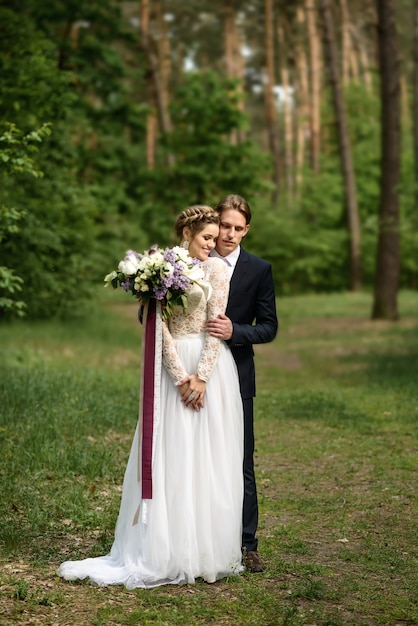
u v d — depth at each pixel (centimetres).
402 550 482
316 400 998
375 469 671
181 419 427
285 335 1950
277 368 1367
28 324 1897
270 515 555
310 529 525
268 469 684
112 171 2803
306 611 390
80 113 2214
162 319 429
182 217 442
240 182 2708
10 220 801
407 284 3744
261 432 828
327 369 1326
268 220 3550
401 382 1116
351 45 5153
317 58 4003
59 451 662
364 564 459
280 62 4841
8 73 1218
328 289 3794
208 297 429
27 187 1363
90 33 2520
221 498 425
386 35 2048
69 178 1552
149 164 3812
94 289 1927
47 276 1462
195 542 420
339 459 713
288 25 4478
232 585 422
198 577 431
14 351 1244
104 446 693
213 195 2738
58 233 1499
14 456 639
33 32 1366
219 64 4831
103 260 2170
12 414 766
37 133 758
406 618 384
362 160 3978
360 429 828
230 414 434
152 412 422
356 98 4303
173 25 4556
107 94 2539
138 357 1462
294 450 746
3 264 1349
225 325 427
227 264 451
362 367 1326
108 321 2133
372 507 571
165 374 434
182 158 2820
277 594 412
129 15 4131
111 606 389
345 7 4722
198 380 425
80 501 548
